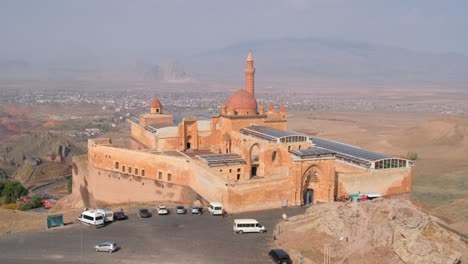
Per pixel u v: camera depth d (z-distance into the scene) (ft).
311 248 236.43
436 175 605.31
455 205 434.30
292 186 335.06
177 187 393.91
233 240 263.29
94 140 459.73
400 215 232.73
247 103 449.89
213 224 294.25
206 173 353.31
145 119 515.91
